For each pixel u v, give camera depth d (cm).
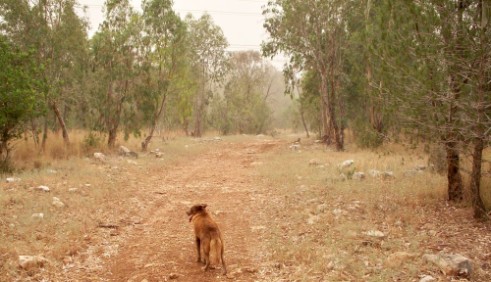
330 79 2720
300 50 2855
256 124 5825
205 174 1883
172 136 4334
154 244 941
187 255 868
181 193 1468
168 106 3872
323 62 2794
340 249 821
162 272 779
